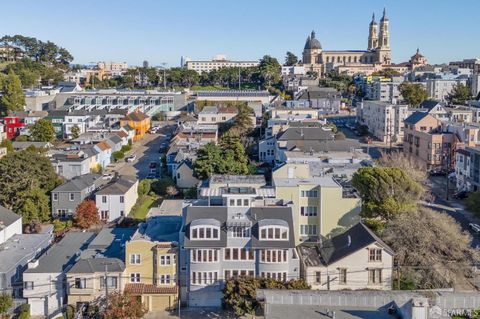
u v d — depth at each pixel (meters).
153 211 83.94
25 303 61.97
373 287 61.16
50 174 97.19
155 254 62.62
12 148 137.38
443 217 71.25
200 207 66.12
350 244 63.78
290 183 76.75
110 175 119.69
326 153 106.50
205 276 62.06
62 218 93.50
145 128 185.62
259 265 62.09
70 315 59.75
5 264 65.81
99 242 69.94
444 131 135.00
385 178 75.88
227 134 134.88
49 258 66.12
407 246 63.88
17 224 80.50
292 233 62.91
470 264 64.75
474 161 107.38
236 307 57.12
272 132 139.25
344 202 74.75
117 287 61.16
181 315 60.38
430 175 126.50
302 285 58.38
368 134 177.62
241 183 80.50
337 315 43.12
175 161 119.25
